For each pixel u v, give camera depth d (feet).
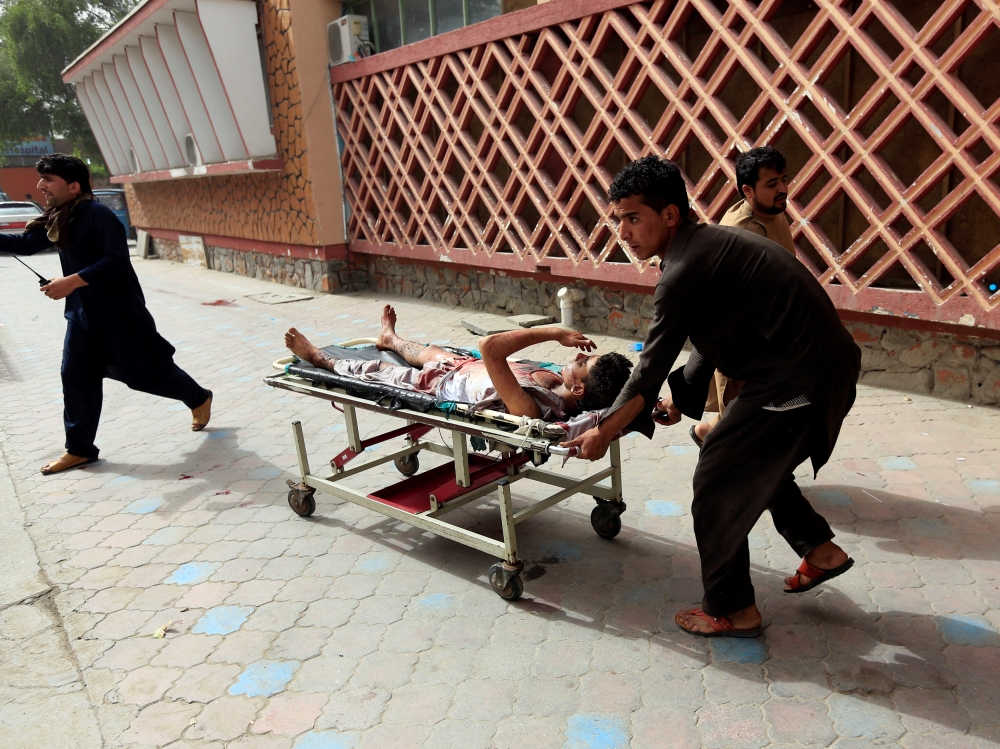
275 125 36.91
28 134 101.50
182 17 36.55
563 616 9.61
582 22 21.84
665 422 9.73
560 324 25.67
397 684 8.49
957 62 14.56
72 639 9.76
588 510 12.66
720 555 8.30
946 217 15.37
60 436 18.43
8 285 49.01
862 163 16.61
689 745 7.23
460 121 27.27
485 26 25.03
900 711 7.47
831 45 16.53
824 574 9.00
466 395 10.69
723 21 18.40
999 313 14.79
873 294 16.93
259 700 8.37
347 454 13.19
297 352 12.82
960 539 10.68
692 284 7.54
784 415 7.65
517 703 8.03
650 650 8.77
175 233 57.11
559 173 24.88
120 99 53.01
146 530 12.88
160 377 16.69
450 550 11.63
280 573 11.18
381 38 32.76
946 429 14.70
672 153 20.47
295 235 37.99
